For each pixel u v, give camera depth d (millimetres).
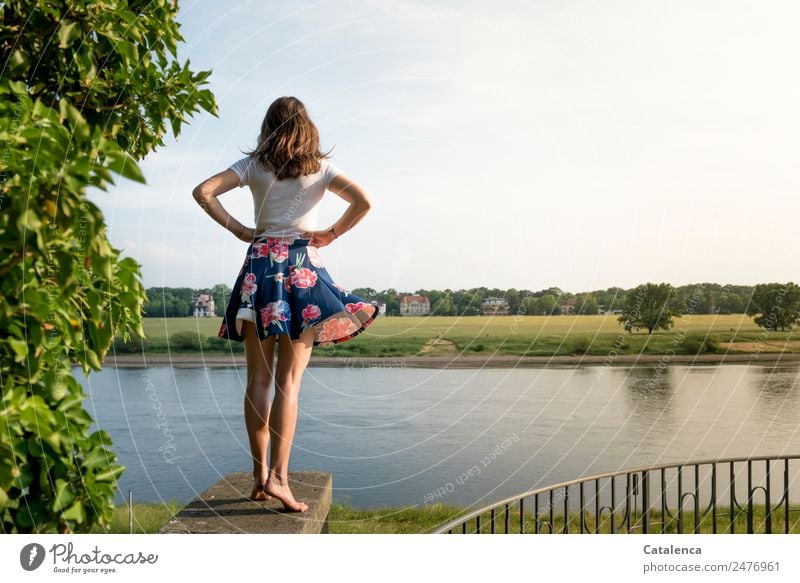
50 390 1433
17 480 1366
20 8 1704
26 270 1258
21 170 1190
